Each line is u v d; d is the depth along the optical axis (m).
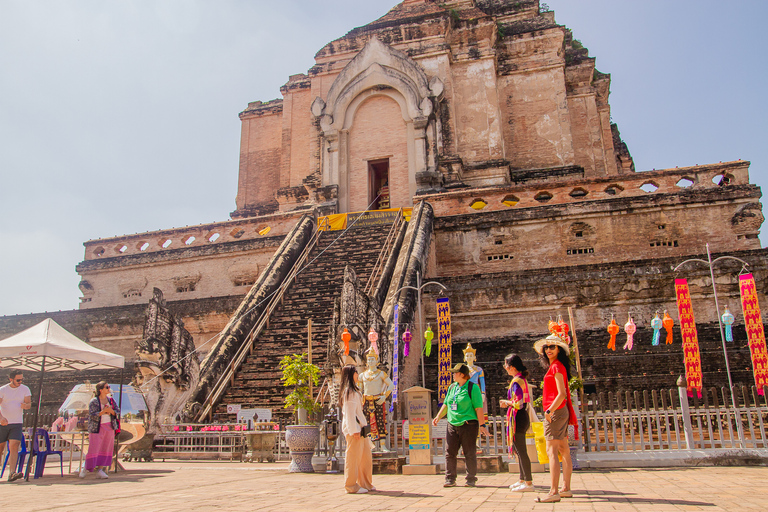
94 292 23.67
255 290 17.75
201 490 7.03
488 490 6.81
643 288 16.41
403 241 18.95
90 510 5.44
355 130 26.52
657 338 11.84
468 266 20.11
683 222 18.69
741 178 18.70
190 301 19.42
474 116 25.88
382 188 28.14
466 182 25.08
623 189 19.56
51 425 13.07
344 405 6.91
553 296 16.88
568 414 6.12
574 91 29.19
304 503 5.86
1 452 8.67
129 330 19.97
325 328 16.09
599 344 15.62
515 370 7.10
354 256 19.78
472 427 7.13
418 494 6.51
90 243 24.48
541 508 5.36
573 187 20.02
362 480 6.77
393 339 13.60
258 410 12.59
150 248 23.67
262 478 8.53
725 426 10.67
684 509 5.11
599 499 5.87
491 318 17.28
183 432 12.27
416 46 26.80
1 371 19.28
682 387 9.59
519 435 6.77
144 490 7.06
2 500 6.19
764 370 10.71
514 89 27.16
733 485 6.74
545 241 19.64
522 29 28.17
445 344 13.10
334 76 28.09
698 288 16.16
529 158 26.25
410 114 25.42
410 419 9.13
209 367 14.60
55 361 11.29
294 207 27.48
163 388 13.08
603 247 19.09
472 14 27.77
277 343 15.96
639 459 9.20
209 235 23.16
